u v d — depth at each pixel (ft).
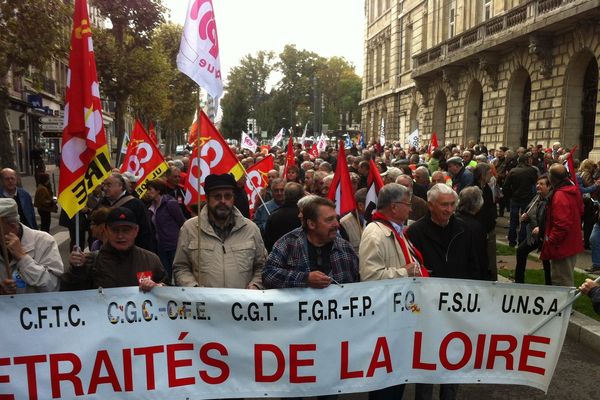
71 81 13.02
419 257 14.12
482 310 13.05
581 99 66.28
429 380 13.07
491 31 83.56
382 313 12.86
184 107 158.92
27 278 12.37
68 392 11.94
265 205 24.73
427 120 118.32
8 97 51.11
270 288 13.14
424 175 29.55
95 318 12.02
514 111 81.30
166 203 25.45
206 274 13.52
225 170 20.35
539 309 12.99
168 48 144.56
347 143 93.25
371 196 20.24
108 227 12.92
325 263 13.28
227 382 12.56
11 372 11.73
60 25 49.42
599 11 57.06
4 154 50.42
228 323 12.50
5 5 45.44
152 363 12.25
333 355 12.73
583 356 19.98
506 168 53.78
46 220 41.68
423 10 125.29
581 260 34.32
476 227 15.76
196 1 14.44
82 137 13.10
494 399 16.57
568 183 22.34
